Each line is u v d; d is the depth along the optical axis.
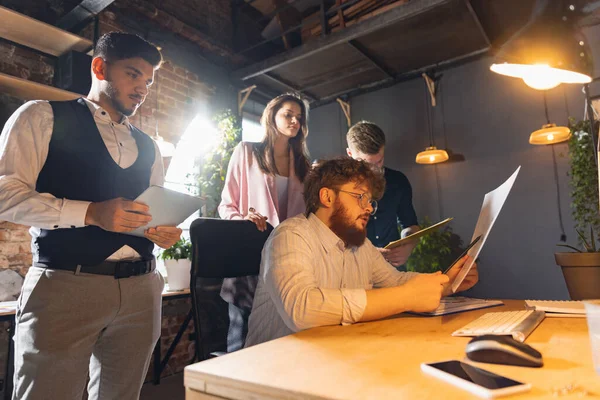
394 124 5.08
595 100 3.14
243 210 2.13
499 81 4.44
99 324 1.31
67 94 2.73
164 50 4.02
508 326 0.79
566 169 3.99
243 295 1.46
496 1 3.65
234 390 0.52
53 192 1.32
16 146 1.23
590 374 0.51
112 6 3.56
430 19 3.92
